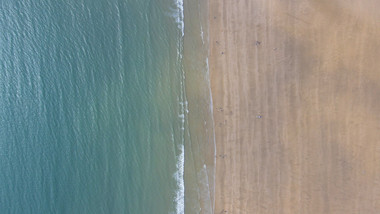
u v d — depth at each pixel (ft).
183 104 86.12
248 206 81.82
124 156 86.74
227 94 84.02
